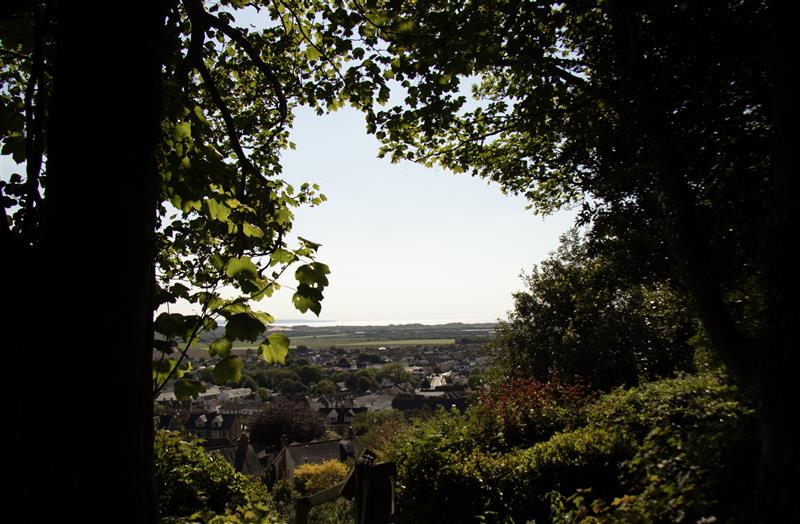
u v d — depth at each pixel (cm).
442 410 1044
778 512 300
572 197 973
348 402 10256
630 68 523
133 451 180
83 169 174
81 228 172
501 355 2544
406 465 712
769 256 331
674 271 686
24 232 217
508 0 573
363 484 399
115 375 174
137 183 184
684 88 579
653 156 500
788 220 320
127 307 178
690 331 1445
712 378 791
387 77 584
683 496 370
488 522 649
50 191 179
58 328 167
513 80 773
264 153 689
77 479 164
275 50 632
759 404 334
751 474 371
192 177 367
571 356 2106
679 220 452
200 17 351
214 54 554
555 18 629
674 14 548
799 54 312
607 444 716
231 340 257
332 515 911
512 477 675
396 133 656
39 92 242
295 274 286
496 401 1053
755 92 533
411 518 675
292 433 5784
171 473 747
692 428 615
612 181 682
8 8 245
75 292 169
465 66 509
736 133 550
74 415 165
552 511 593
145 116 187
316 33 625
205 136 446
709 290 416
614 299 2041
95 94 176
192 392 276
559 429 952
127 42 182
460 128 761
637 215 696
